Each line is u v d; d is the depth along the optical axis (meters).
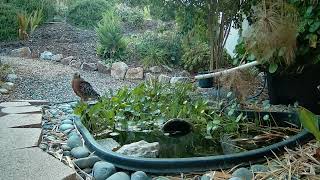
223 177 1.84
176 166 1.92
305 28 2.84
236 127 2.74
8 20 7.21
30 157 1.95
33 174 1.74
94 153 2.16
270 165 1.94
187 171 1.92
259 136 2.60
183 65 5.89
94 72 5.90
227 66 4.58
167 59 5.97
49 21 8.19
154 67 5.75
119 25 7.12
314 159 1.96
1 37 7.09
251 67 3.20
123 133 2.75
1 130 2.41
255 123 2.81
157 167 1.92
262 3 2.99
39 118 2.73
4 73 4.82
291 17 2.83
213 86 3.80
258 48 2.82
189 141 2.57
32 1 7.95
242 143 2.51
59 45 6.88
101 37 6.37
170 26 6.67
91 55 6.48
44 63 6.04
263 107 3.13
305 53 2.88
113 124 2.85
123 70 5.64
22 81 4.72
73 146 2.30
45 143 2.35
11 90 4.27
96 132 2.73
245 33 3.10
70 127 2.67
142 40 6.54
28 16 7.50
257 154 2.02
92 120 2.79
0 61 5.30
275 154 2.04
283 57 2.82
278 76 3.10
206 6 4.16
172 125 2.75
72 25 8.19
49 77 5.07
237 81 3.05
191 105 3.11
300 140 2.19
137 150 2.23
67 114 3.12
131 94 3.32
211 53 4.29
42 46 6.85
